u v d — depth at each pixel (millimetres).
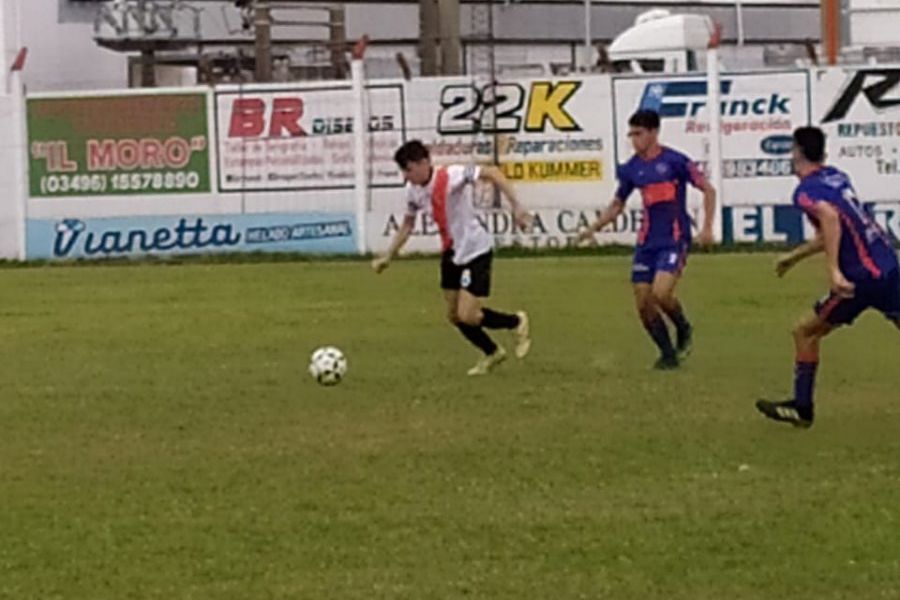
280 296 67500
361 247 90375
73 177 92938
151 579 23797
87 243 92938
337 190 90688
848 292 32938
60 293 71188
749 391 39969
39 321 59750
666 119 87812
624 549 24984
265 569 24234
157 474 31203
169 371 45469
